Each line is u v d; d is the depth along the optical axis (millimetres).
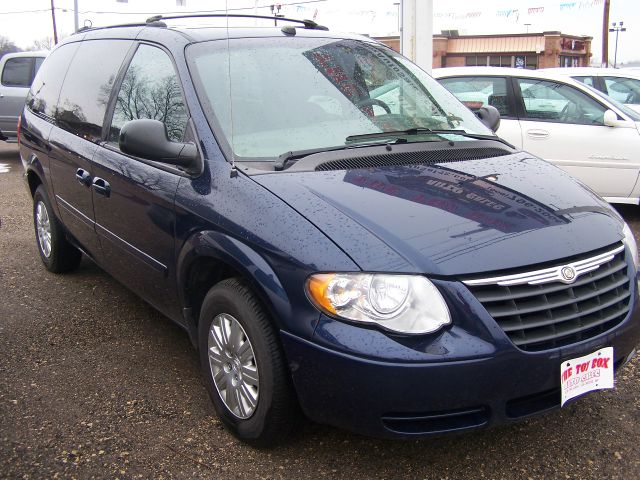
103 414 3264
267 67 3611
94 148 4117
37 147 5059
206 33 3758
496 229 2660
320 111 3482
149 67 3812
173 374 3688
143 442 3023
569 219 2846
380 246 2521
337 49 3969
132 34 4168
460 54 40531
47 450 2957
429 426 2492
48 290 5039
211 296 3018
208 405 3354
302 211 2697
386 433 2479
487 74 7617
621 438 3029
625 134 6836
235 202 2889
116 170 3779
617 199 7023
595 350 2660
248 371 2855
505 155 3553
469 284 2465
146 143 3094
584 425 3141
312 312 2521
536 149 7211
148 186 3445
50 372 3713
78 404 3363
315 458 2896
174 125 3428
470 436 3064
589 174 7016
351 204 2729
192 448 2977
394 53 4312
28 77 12305
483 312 2457
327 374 2492
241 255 2758
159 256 3445
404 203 2768
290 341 2590
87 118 4355
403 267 2459
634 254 3008
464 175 3115
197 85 3387
